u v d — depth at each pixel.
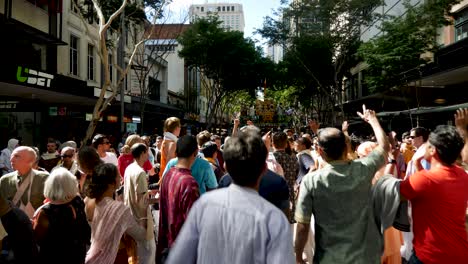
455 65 15.28
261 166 2.28
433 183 3.17
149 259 4.85
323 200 3.16
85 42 24.22
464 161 4.10
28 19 18.69
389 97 20.72
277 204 3.96
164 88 44.72
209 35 32.50
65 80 16.25
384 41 17.86
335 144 3.24
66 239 3.55
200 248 2.11
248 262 2.02
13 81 13.16
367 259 3.07
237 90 38.84
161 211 3.98
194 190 3.73
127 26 23.38
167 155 5.84
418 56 17.47
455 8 19.77
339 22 26.11
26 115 19.77
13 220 3.09
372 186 3.40
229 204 2.14
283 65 32.72
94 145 7.14
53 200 3.56
